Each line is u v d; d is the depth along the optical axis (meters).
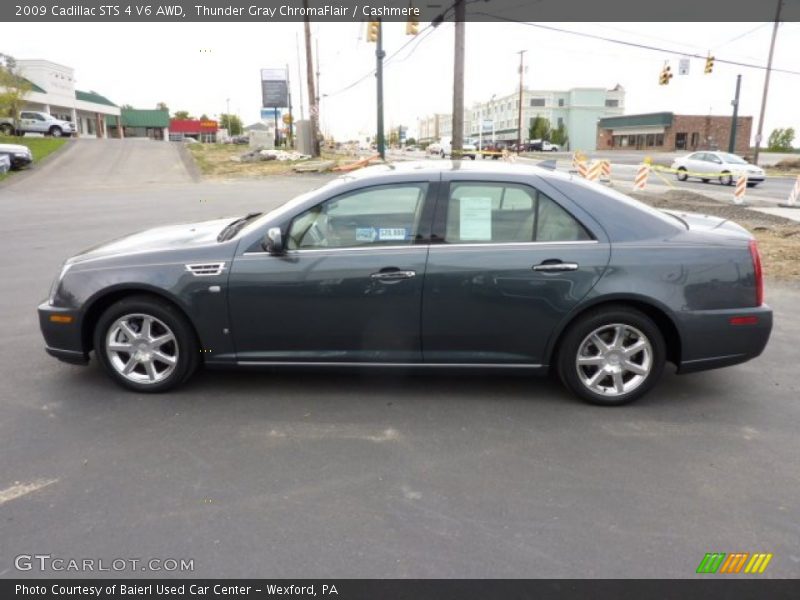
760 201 18.84
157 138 98.75
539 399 4.43
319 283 4.18
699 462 3.59
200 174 28.34
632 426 4.03
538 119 100.94
